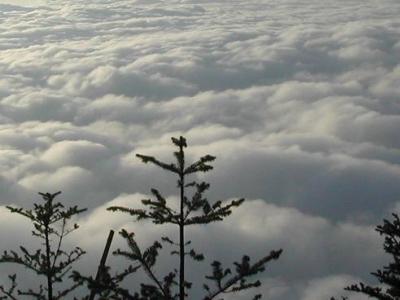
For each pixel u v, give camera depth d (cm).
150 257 845
